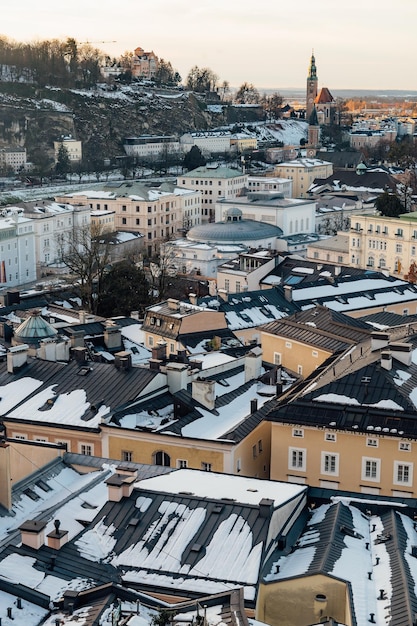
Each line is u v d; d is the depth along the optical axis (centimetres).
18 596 9069
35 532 9812
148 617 8519
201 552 9931
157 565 9806
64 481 11812
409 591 9244
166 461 13825
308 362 17462
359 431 13062
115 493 10706
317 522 11262
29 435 14612
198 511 10456
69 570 9681
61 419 14512
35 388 15412
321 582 9544
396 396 13375
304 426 13375
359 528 11131
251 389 15775
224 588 9456
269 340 18400
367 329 17625
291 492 11300
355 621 8881
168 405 15025
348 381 13800
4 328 18662
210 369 16275
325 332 17638
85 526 10481
